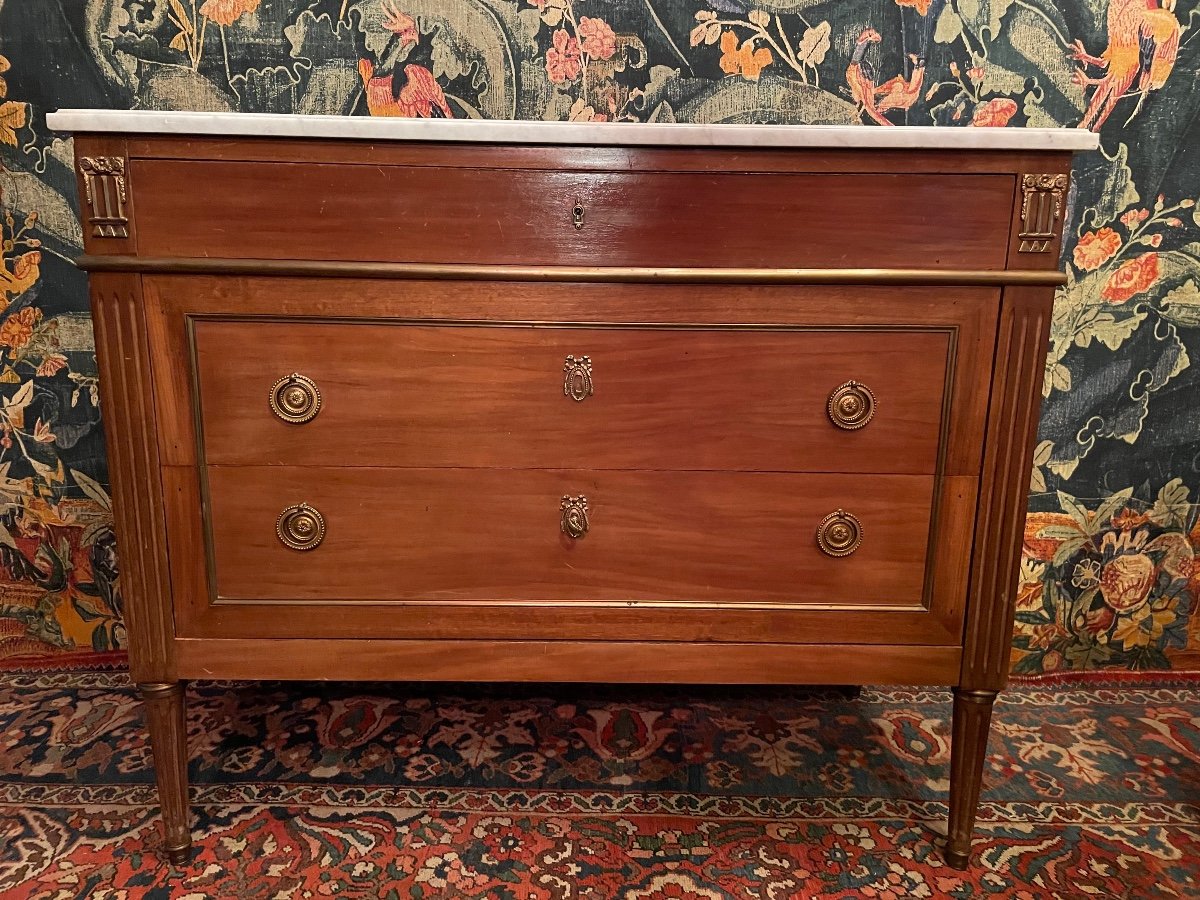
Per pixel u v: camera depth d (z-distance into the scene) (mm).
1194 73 1408
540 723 1464
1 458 1540
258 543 1038
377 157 937
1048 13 1394
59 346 1503
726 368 999
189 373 989
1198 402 1532
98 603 1606
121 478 1008
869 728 1463
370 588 1055
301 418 1001
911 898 1075
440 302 976
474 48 1411
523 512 1037
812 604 1065
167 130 912
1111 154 1438
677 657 1079
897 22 1403
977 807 1204
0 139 1423
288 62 1407
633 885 1089
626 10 1399
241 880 1081
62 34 1389
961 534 1044
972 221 964
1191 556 1593
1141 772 1345
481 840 1167
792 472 1029
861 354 997
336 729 1432
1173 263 1479
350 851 1139
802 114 1438
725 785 1302
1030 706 1540
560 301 978
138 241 954
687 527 1044
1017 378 998
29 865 1099
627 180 949
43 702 1486
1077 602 1615
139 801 1229
